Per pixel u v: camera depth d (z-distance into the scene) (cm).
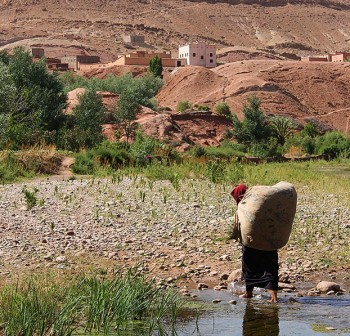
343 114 12169
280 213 1072
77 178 3206
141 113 8094
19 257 1362
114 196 2300
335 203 2317
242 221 1085
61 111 6294
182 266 1356
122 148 4231
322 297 1118
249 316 963
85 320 924
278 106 11688
